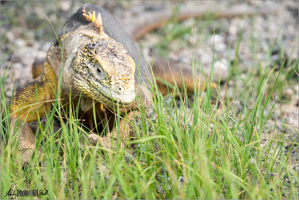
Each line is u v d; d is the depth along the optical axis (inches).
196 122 207.9
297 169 217.3
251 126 221.3
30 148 222.7
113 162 182.5
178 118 218.5
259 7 674.2
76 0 621.9
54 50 249.4
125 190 167.8
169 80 331.3
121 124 247.8
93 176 194.9
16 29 509.7
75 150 198.2
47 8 573.6
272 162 206.5
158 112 213.2
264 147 217.0
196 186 175.5
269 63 438.9
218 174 193.9
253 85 368.5
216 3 695.1
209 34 547.8
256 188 177.2
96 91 207.5
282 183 202.8
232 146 207.6
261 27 589.9
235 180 178.5
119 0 658.2
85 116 253.6
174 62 346.9
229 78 383.9
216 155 213.9
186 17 609.3
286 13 660.1
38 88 247.9
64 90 229.9
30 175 204.4
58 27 530.0
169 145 201.0
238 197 185.9
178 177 189.2
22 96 247.9
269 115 235.1
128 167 181.0
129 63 213.0
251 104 335.9
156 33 573.6
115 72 205.2
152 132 237.5
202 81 343.6
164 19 592.1
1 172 184.1
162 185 183.9
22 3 564.7
